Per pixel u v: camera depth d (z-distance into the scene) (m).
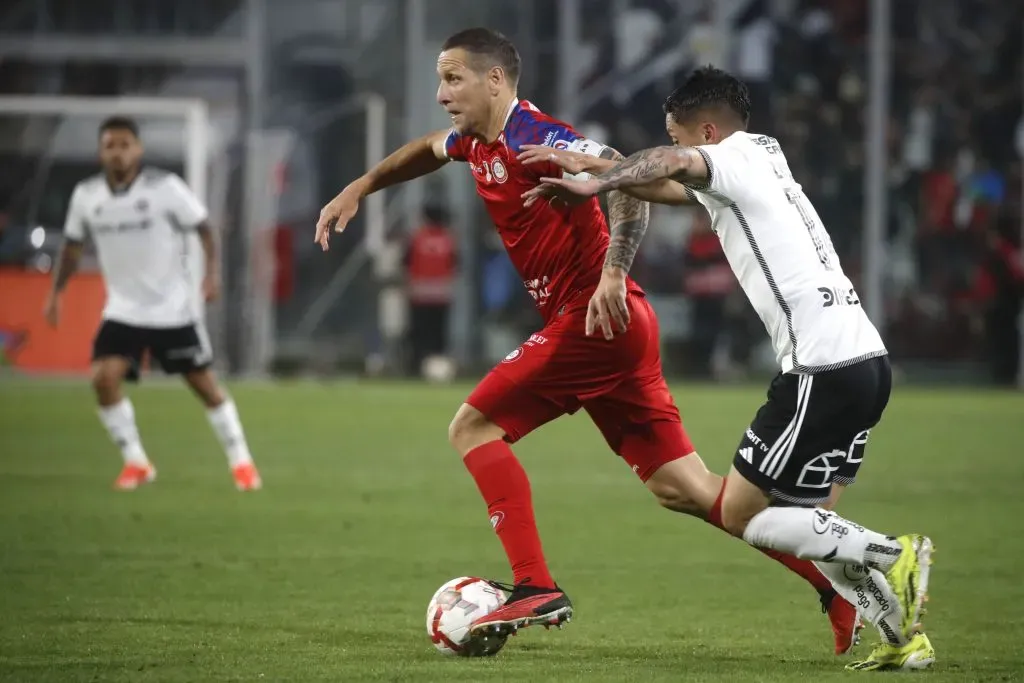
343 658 17.08
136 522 28.73
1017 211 70.12
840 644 17.66
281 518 29.50
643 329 18.30
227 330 68.94
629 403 18.44
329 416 51.72
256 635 18.50
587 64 71.38
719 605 21.16
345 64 71.31
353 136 71.00
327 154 71.06
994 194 70.44
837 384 16.27
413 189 70.12
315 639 18.30
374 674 16.12
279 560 24.58
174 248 33.94
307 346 71.50
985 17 72.31
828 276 16.61
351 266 71.56
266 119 70.62
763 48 70.88
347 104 70.94
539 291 18.81
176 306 33.75
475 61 18.19
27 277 63.19
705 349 68.62
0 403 53.88
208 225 34.38
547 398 18.47
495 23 70.69
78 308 63.00
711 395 60.41
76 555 24.84
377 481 35.62
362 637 18.47
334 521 29.14
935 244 70.25
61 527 27.97
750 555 25.59
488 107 18.31
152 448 42.34
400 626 19.25
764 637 18.88
